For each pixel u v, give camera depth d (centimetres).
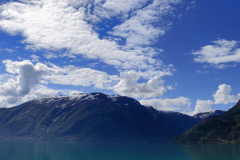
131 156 19988
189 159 17600
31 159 17912
